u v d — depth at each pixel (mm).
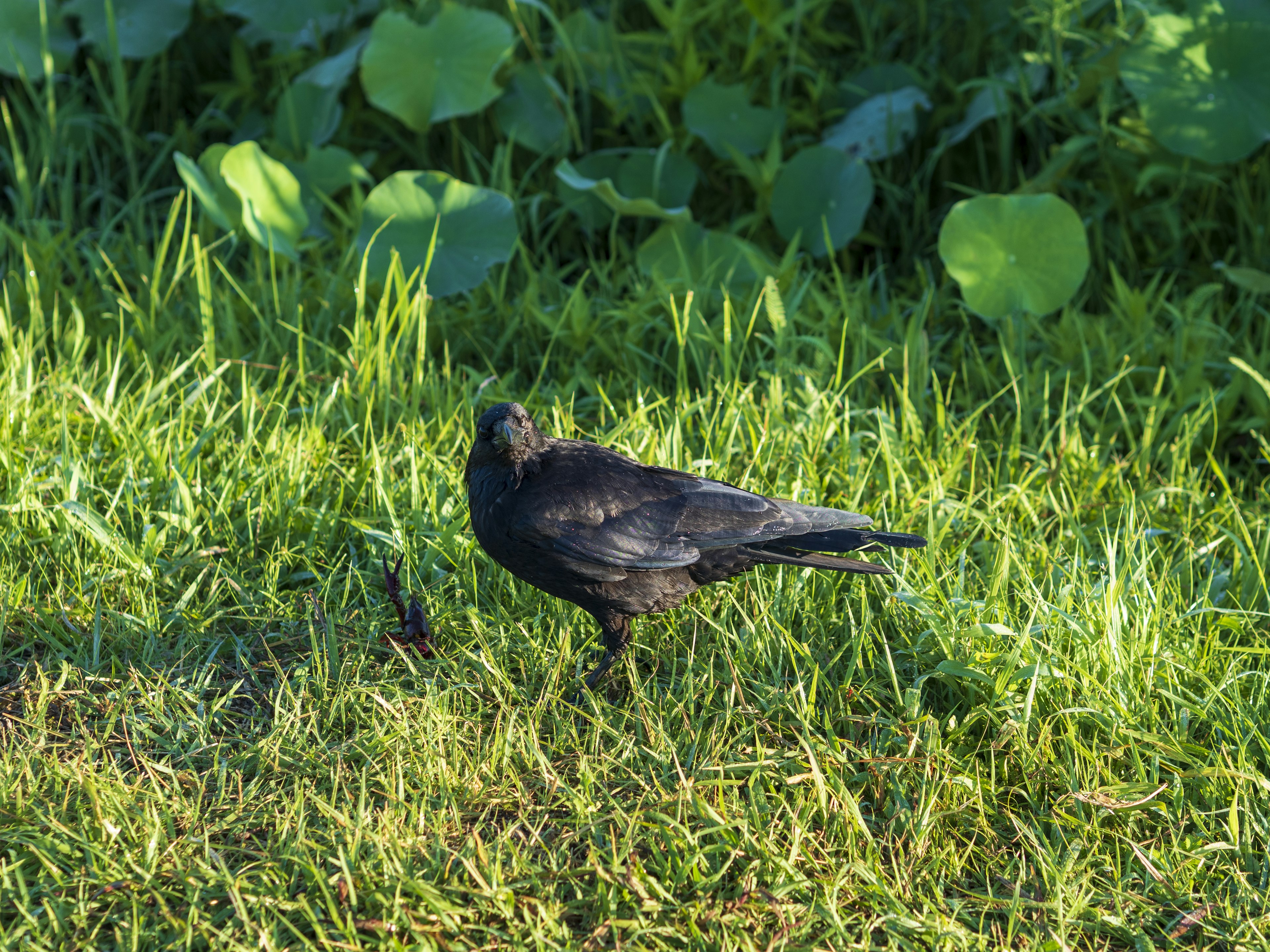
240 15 8359
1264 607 4953
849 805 3760
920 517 5363
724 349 6254
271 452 5555
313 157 8070
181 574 4945
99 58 8758
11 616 4555
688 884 3555
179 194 8250
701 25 8797
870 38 8859
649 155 8164
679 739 4172
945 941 3355
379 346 6160
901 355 6773
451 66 8008
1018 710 4129
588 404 6500
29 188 7809
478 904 3400
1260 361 6902
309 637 4676
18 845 3566
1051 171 7629
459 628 4719
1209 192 8008
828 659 4594
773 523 4371
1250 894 3551
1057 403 6770
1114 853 3807
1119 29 7492
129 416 5703
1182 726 4148
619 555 4281
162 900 3328
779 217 8000
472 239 7227
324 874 3418
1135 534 5148
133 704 4250
